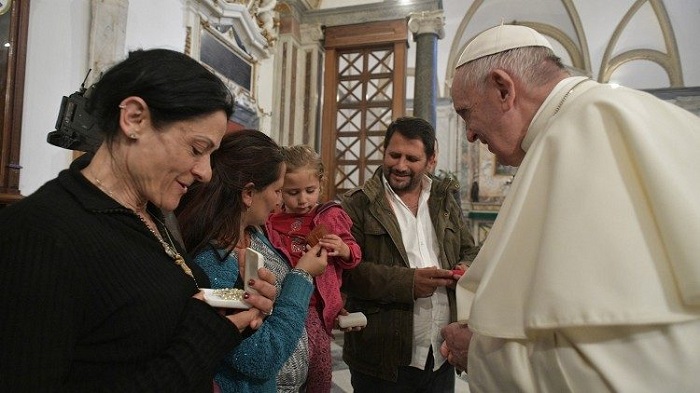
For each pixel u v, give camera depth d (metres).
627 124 0.84
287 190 1.78
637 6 12.05
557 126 0.96
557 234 0.82
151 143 0.80
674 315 0.73
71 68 2.82
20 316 0.63
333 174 5.64
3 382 0.61
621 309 0.73
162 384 0.74
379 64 5.56
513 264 0.93
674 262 0.74
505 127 1.19
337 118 5.73
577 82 1.09
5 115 2.46
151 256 0.83
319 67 5.66
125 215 0.82
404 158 1.96
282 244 1.72
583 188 0.84
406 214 2.01
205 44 4.00
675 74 12.80
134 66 0.79
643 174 0.80
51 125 2.72
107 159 0.83
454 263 2.05
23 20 2.52
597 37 13.07
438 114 12.06
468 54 1.25
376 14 5.52
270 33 5.09
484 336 0.98
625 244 0.77
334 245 1.53
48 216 0.70
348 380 3.52
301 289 1.17
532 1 12.44
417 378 1.88
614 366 0.75
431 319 1.90
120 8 3.00
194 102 0.79
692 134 0.85
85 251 0.71
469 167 11.79
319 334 1.60
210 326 0.82
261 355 1.01
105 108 0.80
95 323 0.72
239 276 1.10
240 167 1.15
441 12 5.35
